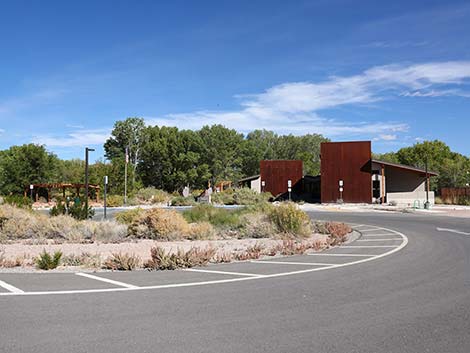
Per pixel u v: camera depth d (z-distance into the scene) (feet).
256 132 346.13
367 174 156.15
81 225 53.16
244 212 69.72
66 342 15.99
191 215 68.44
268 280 27.25
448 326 17.66
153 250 33.86
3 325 18.02
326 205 148.46
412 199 159.12
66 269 31.65
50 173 178.29
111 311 20.12
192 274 29.53
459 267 31.30
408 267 31.55
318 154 331.57
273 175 186.09
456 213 105.40
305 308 20.49
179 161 239.71
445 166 193.67
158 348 15.35
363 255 38.17
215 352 14.97
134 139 273.95
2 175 171.42
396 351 14.98
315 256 37.99
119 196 154.10
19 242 48.11
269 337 16.46
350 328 17.47
